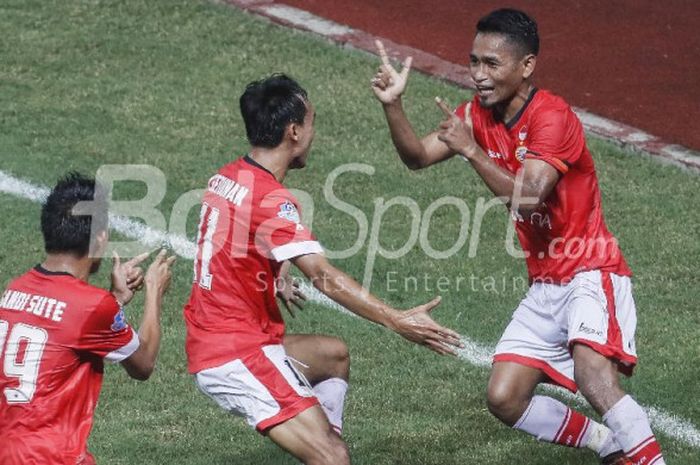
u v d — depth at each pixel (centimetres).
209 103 3894
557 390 2669
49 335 1903
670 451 2422
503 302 2959
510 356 2253
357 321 2872
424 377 2670
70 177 1980
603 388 2133
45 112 3838
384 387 2633
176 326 2844
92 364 1945
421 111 3850
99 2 4453
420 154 2316
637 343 2786
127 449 2403
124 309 2881
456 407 2567
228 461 2378
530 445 2445
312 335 2225
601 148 3691
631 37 4353
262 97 2073
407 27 4362
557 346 2261
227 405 2066
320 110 3831
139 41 4225
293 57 4150
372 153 3619
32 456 1886
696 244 3200
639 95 3994
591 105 3938
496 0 4597
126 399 2578
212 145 3675
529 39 2162
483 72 2172
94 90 3959
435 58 4159
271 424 2027
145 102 3891
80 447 1922
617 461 2283
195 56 4150
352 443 2444
